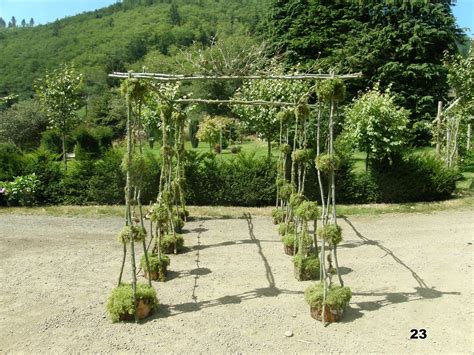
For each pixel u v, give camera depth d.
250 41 24.34
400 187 9.66
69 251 6.45
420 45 20.44
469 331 3.77
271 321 4.06
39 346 3.66
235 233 7.53
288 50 22.47
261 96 10.66
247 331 3.87
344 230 7.60
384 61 21.14
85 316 4.22
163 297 4.69
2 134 20.64
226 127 23.27
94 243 6.90
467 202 9.60
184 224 8.00
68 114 13.42
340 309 3.99
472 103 12.41
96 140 19.59
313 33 22.14
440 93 21.02
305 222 5.23
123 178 9.72
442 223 7.91
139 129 4.48
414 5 21.16
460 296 4.54
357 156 17.42
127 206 4.16
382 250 6.29
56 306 4.48
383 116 9.38
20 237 7.25
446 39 21.02
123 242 4.05
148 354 3.50
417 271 5.35
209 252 6.38
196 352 3.52
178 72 20.67
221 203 9.83
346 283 4.98
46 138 19.59
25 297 4.72
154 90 5.60
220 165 9.95
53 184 9.90
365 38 21.23
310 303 4.07
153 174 9.65
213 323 4.04
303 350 3.51
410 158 9.93
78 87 13.55
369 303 4.40
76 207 9.66
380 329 3.84
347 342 3.63
